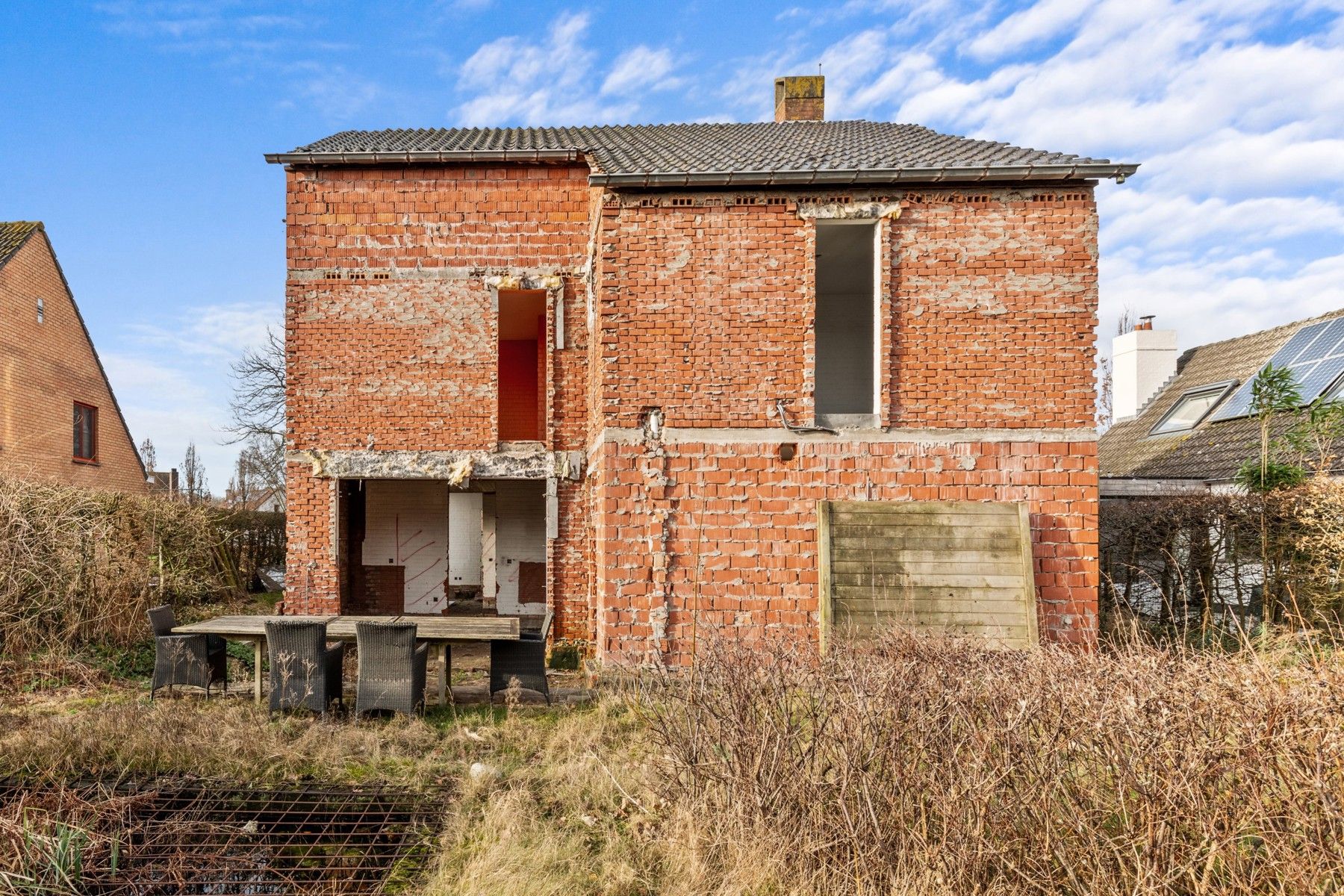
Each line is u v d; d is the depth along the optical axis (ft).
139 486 68.28
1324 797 8.90
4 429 49.08
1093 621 24.59
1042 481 25.14
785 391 25.49
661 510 25.21
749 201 25.59
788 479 25.32
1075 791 10.16
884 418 25.35
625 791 15.61
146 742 17.78
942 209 25.49
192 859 13.15
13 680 24.39
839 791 11.68
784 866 11.54
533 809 15.16
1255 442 38.75
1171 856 9.23
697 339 25.55
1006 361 25.35
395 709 21.33
